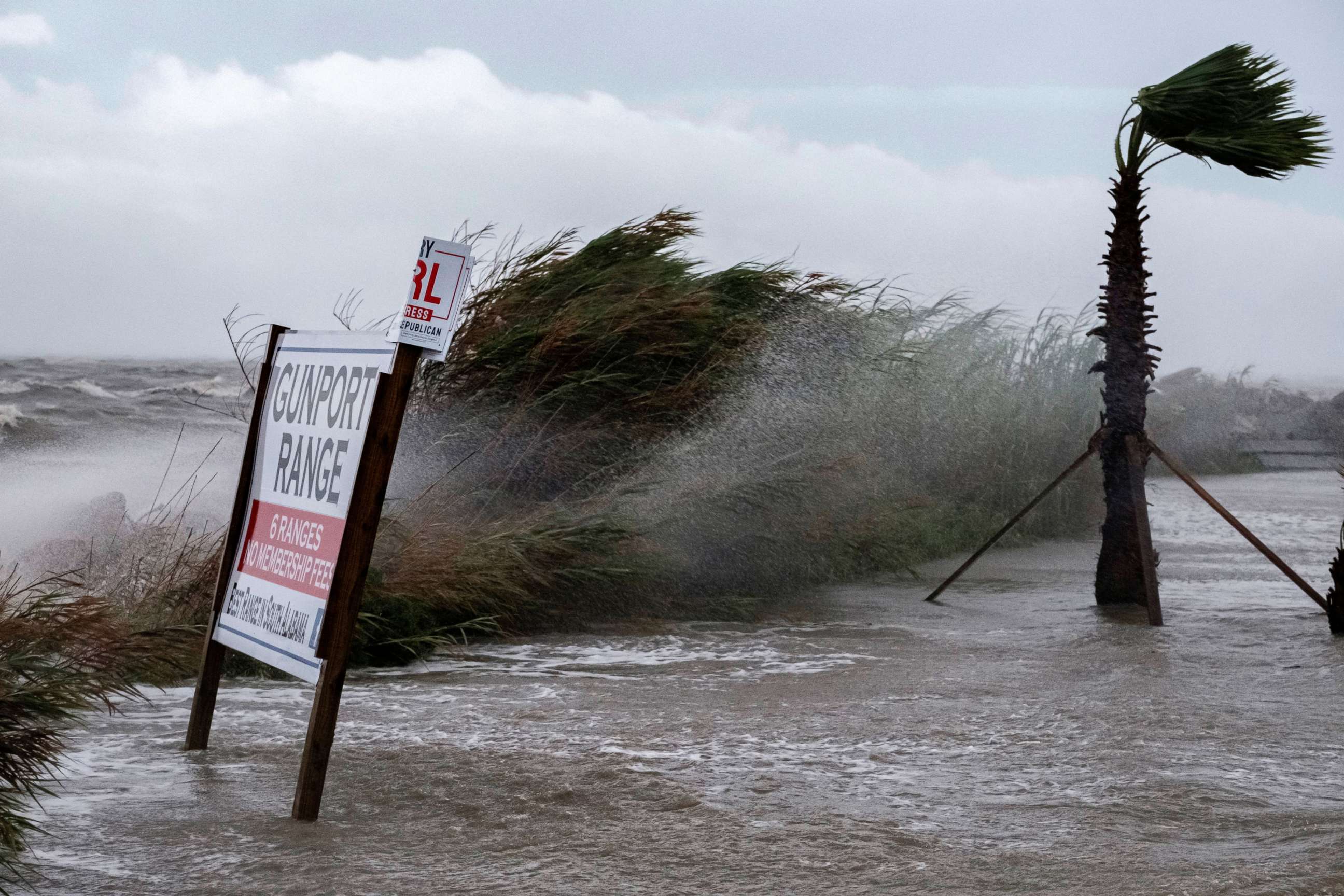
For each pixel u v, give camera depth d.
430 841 8.96
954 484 33.59
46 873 8.12
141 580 17.62
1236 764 11.28
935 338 33.72
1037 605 22.94
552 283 24.20
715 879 8.15
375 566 17.80
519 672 16.33
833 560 25.91
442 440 21.36
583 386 22.75
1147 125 22.17
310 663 9.78
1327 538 34.84
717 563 23.02
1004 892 7.89
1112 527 22.81
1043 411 36.41
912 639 19.08
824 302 27.20
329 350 10.86
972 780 10.76
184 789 10.24
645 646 18.53
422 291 9.79
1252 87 21.56
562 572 20.09
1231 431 68.19
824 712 13.59
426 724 12.83
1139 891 7.81
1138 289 22.09
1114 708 13.73
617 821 9.47
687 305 23.66
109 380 67.06
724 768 11.10
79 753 11.35
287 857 8.52
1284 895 7.65
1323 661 16.72
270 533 11.05
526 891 7.89
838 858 8.58
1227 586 25.23
